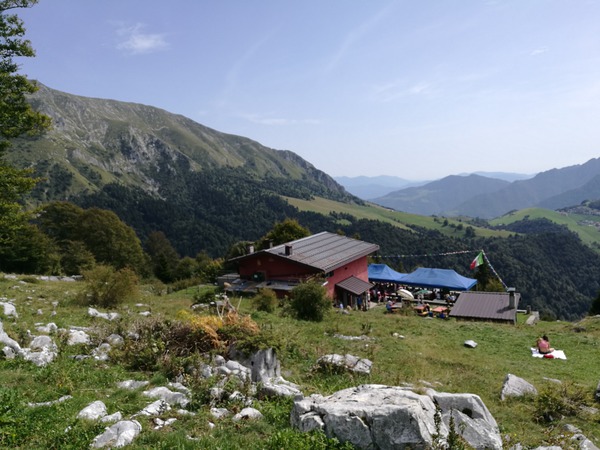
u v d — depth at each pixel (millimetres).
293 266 35781
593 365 18031
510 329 26297
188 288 42125
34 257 49406
